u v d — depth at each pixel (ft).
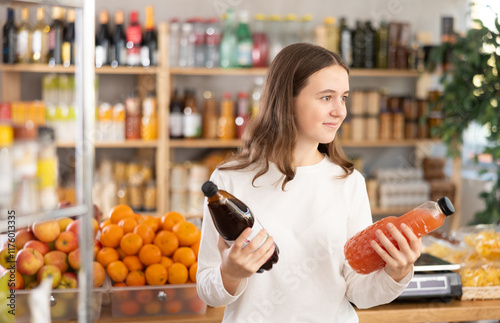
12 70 11.65
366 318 5.65
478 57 11.24
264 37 12.39
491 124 11.38
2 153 4.37
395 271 4.24
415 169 13.46
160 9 12.77
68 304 5.24
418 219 4.09
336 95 4.59
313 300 4.66
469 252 6.39
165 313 5.67
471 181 13.48
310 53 4.64
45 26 11.48
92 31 3.82
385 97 13.10
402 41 12.94
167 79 11.98
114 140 11.97
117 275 5.73
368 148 13.98
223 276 4.20
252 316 4.63
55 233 5.45
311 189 4.77
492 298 6.12
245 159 4.92
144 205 12.21
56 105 11.41
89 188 3.89
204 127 12.55
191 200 12.25
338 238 4.73
